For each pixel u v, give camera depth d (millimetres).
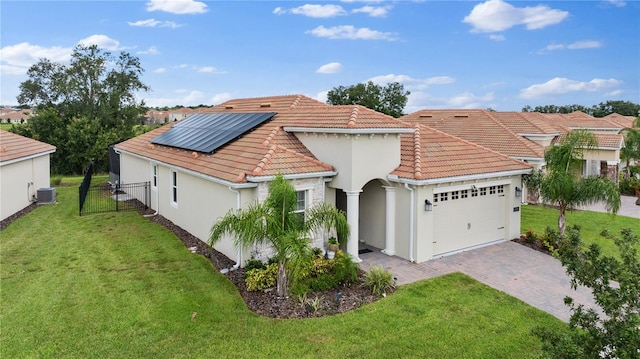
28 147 26891
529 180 19828
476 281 14516
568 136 19172
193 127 25875
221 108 30922
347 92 84812
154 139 26922
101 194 30375
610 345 6355
